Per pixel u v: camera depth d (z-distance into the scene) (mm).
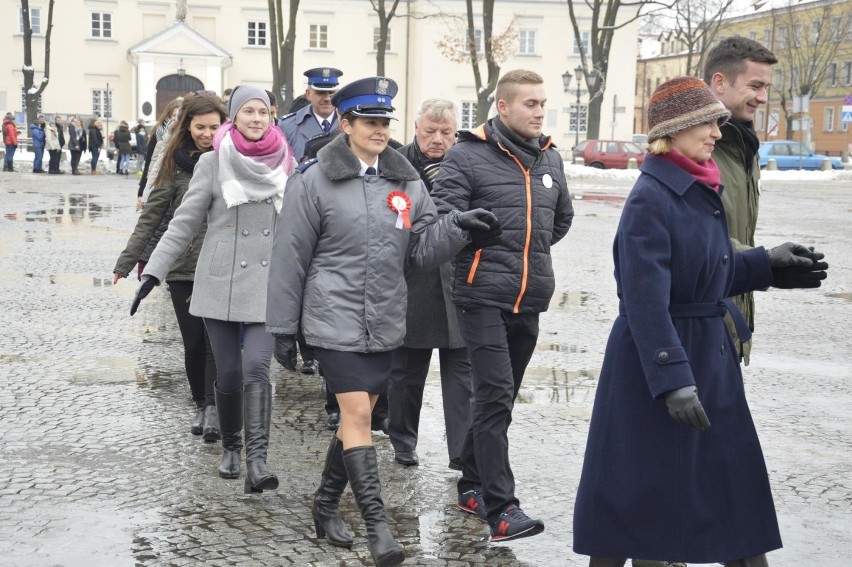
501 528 4902
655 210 3953
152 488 5656
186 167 6734
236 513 5312
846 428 7164
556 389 8109
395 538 5059
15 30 57219
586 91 59312
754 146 4730
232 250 5816
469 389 5879
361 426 4680
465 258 5148
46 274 13250
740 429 4043
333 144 4719
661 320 3846
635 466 3979
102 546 4812
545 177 5289
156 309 11172
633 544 3977
